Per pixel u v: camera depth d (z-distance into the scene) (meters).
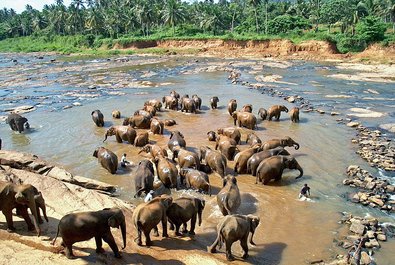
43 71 55.53
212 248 10.75
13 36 123.62
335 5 76.44
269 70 52.94
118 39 89.62
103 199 13.10
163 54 77.75
